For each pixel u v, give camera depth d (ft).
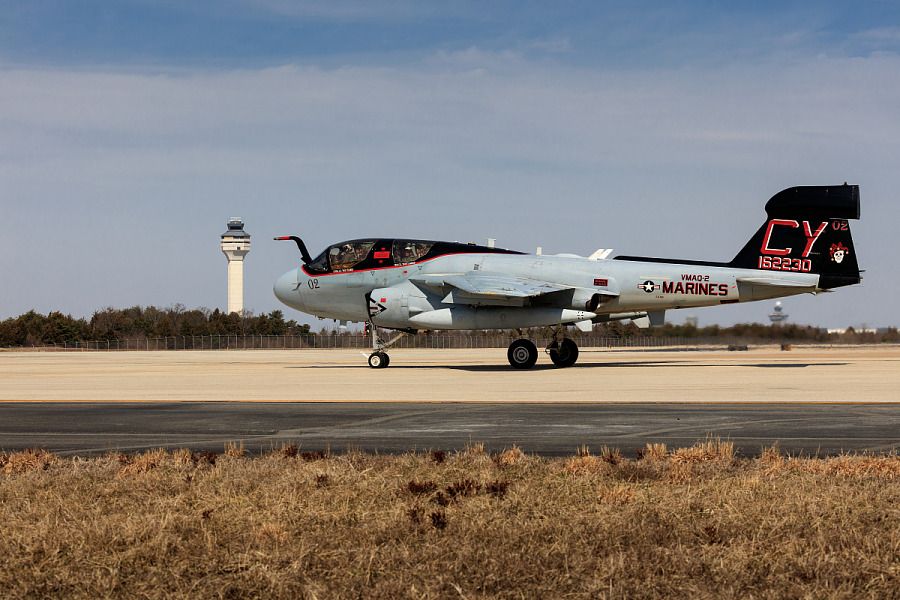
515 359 140.97
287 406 78.64
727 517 32.14
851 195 136.15
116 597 24.79
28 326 421.59
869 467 41.98
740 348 322.75
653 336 342.23
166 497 36.94
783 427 60.95
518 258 147.43
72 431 61.93
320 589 24.64
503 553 27.73
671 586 24.90
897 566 26.32
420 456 47.83
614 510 33.58
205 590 25.08
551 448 51.88
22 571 26.73
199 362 199.31
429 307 143.13
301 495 36.70
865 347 337.11
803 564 26.45
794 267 139.44
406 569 26.30
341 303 152.46
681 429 60.34
